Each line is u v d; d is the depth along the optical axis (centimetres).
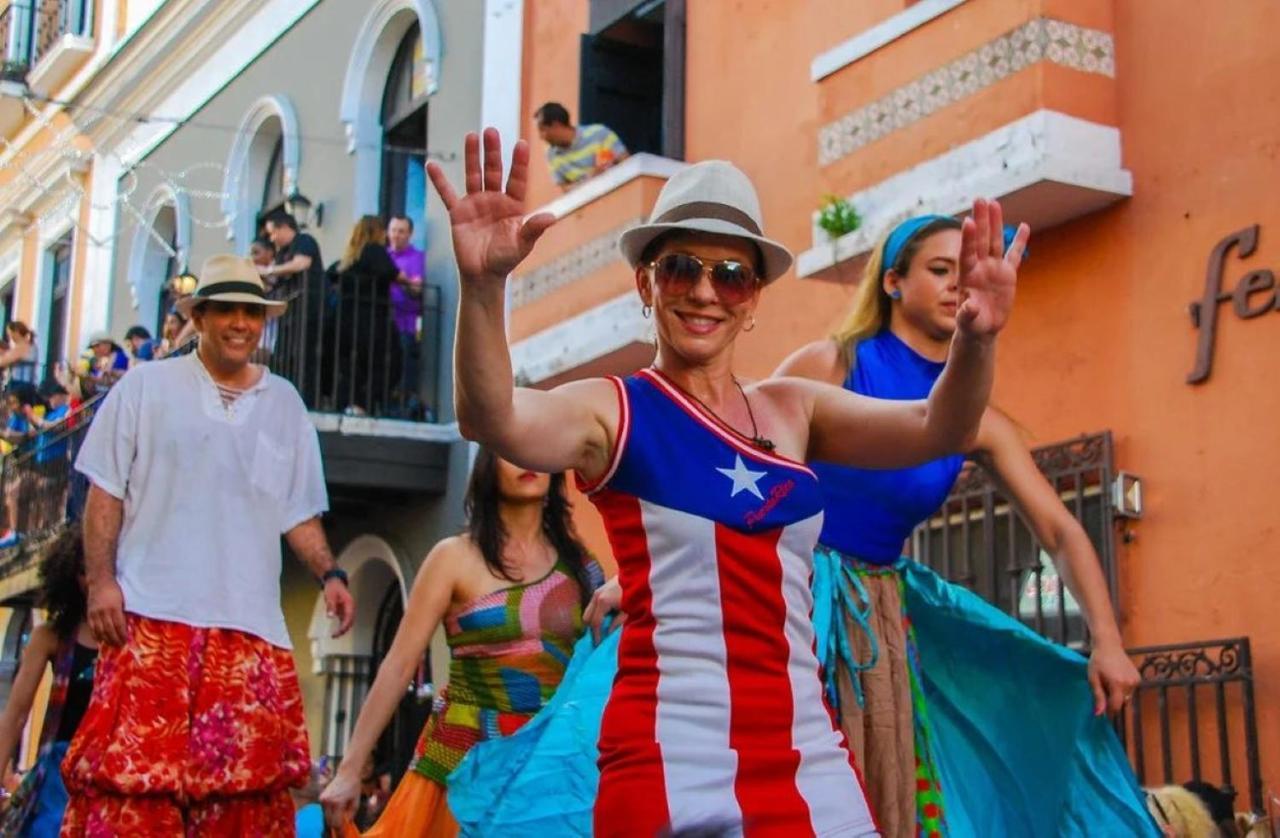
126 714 545
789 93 1126
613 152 1267
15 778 1497
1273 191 798
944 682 503
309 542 600
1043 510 499
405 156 1628
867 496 465
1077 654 495
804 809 344
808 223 1093
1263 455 785
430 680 1450
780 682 349
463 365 327
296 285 1471
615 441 350
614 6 1317
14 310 2439
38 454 1788
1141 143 864
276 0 1812
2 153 2411
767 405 371
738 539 348
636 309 1152
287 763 566
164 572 560
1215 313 816
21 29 2345
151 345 1784
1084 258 888
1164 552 826
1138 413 848
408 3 1584
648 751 343
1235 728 780
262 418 589
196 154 1972
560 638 604
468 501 617
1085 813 494
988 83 887
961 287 342
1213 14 835
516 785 484
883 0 1034
